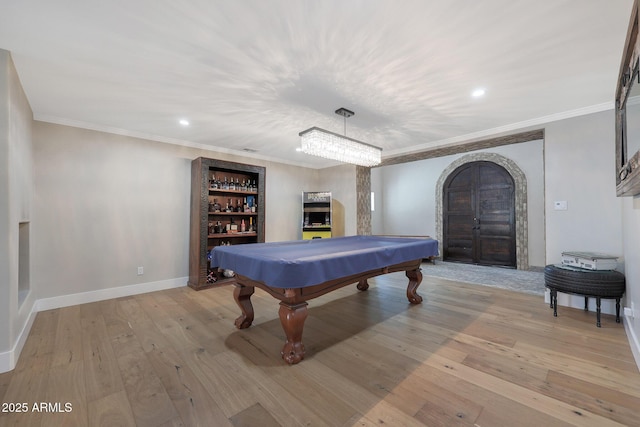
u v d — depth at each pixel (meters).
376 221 7.48
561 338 2.32
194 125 3.56
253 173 5.02
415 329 2.55
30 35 1.77
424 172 6.93
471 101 2.85
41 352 2.14
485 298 3.51
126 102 2.83
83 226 3.38
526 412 1.46
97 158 3.49
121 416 1.46
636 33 1.38
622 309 2.71
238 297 2.58
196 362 2.00
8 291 1.92
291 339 2.03
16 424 1.40
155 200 3.98
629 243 2.40
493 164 5.92
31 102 2.79
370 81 2.41
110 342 2.31
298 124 3.53
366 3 1.53
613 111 2.88
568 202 3.14
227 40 1.84
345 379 1.78
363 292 3.85
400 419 1.42
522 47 1.94
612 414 1.44
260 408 1.52
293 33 1.78
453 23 1.69
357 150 3.17
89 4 1.51
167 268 4.09
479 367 1.90
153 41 1.85
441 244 6.62
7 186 1.93
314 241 3.49
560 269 2.85
